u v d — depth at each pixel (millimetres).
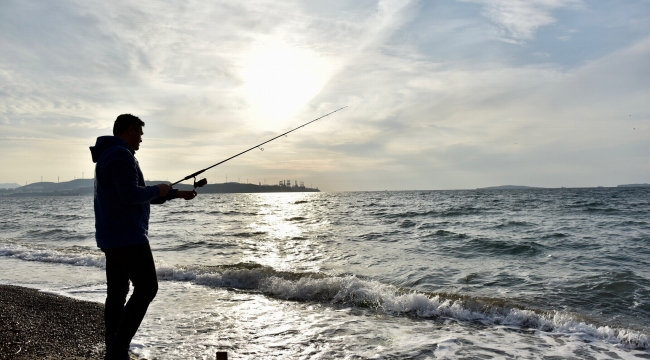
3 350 3461
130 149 2943
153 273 2887
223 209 37250
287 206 42562
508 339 4332
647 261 8633
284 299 5922
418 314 5211
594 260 8898
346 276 7332
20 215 30266
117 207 2715
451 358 3760
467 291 6566
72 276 7551
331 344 4062
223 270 7691
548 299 5977
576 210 24078
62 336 3896
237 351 3816
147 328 4484
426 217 21250
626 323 4949
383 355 3789
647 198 40594
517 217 20250
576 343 4246
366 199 54875
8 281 7160
